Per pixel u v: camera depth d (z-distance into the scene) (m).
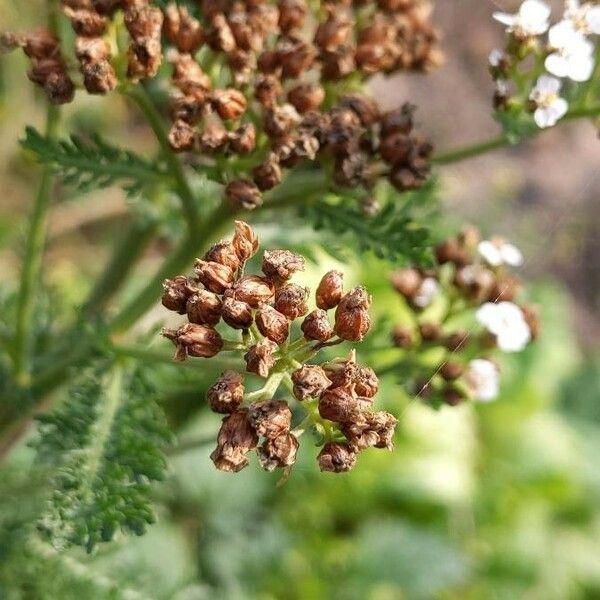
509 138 0.15
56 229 0.30
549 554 0.35
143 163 0.16
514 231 0.23
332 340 0.13
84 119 0.31
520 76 0.16
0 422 0.18
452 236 0.19
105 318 0.17
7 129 0.30
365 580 0.32
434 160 0.16
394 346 0.17
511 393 0.37
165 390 0.18
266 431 0.13
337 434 0.13
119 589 0.19
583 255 0.37
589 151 0.25
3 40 0.15
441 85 0.24
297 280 0.28
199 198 0.18
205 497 0.29
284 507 0.31
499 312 0.17
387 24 0.16
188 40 0.15
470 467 0.35
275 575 0.30
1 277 0.26
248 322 0.13
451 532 0.34
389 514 0.33
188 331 0.13
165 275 0.16
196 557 0.29
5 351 0.18
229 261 0.13
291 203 0.16
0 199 0.31
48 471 0.17
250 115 0.15
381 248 0.16
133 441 0.15
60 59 0.15
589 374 0.39
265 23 0.15
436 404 0.18
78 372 0.16
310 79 0.18
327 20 0.16
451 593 0.33
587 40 0.16
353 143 0.15
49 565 0.18
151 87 0.17
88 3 0.15
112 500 0.14
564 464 0.36
